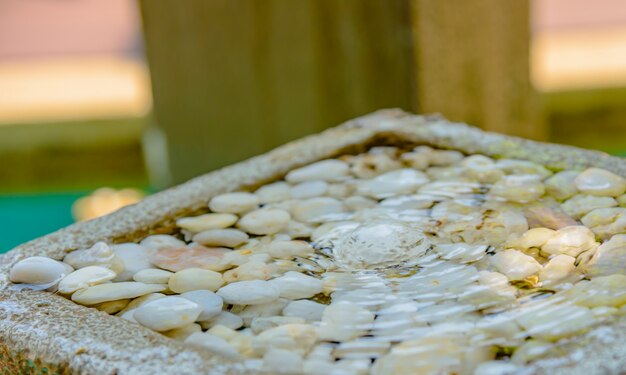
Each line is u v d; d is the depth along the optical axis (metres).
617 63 2.52
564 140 2.27
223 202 0.84
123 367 0.63
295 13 1.43
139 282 0.72
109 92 2.56
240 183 0.87
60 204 2.07
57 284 0.72
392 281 0.71
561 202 0.80
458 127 0.93
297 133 1.51
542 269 0.70
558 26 3.06
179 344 0.64
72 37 3.19
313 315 0.67
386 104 1.40
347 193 0.85
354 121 0.97
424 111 1.35
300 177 0.88
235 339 0.65
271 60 1.49
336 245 0.76
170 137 1.65
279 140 1.53
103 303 0.70
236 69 1.52
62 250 0.77
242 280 0.72
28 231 1.86
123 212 0.83
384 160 0.90
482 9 1.38
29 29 3.27
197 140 1.62
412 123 0.95
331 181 0.87
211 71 1.55
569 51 2.73
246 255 0.76
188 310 0.68
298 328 0.65
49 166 2.26
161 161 1.73
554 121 2.25
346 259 0.74
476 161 0.87
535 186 0.82
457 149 0.90
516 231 0.76
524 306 0.66
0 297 0.71
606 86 2.28
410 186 0.85
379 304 0.68
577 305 0.65
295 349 0.64
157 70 1.61
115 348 0.64
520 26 1.48
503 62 1.46
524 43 1.49
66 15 3.38
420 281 0.70
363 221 0.79
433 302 0.67
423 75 1.33
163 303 0.69
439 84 1.36
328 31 1.42
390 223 0.77
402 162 0.89
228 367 0.62
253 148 1.56
